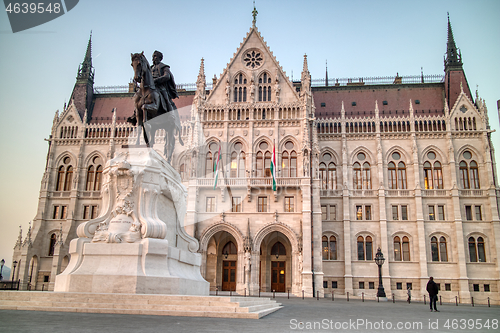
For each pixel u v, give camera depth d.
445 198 59.03
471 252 57.41
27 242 59.34
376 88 68.31
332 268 57.88
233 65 59.97
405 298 55.69
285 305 27.92
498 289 54.91
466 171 60.19
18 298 14.85
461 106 61.91
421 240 57.25
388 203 59.75
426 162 61.19
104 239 16.03
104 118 68.75
